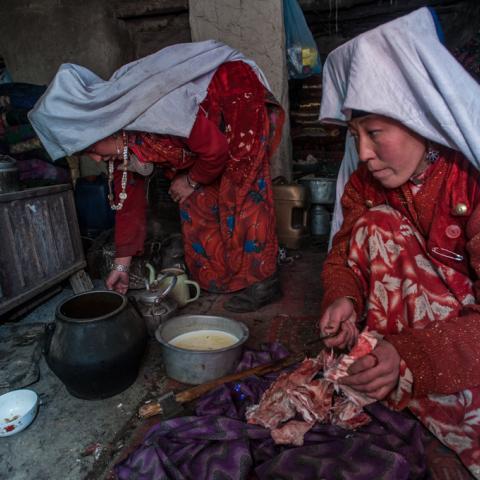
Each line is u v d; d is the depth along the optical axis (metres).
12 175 2.01
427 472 1.10
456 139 0.95
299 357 1.58
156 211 4.28
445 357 0.98
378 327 1.31
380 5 3.76
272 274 2.28
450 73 0.93
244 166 2.09
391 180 1.14
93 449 1.33
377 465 1.06
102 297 1.63
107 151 1.77
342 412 1.25
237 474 1.11
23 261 2.06
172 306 1.97
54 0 3.72
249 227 2.16
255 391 1.44
